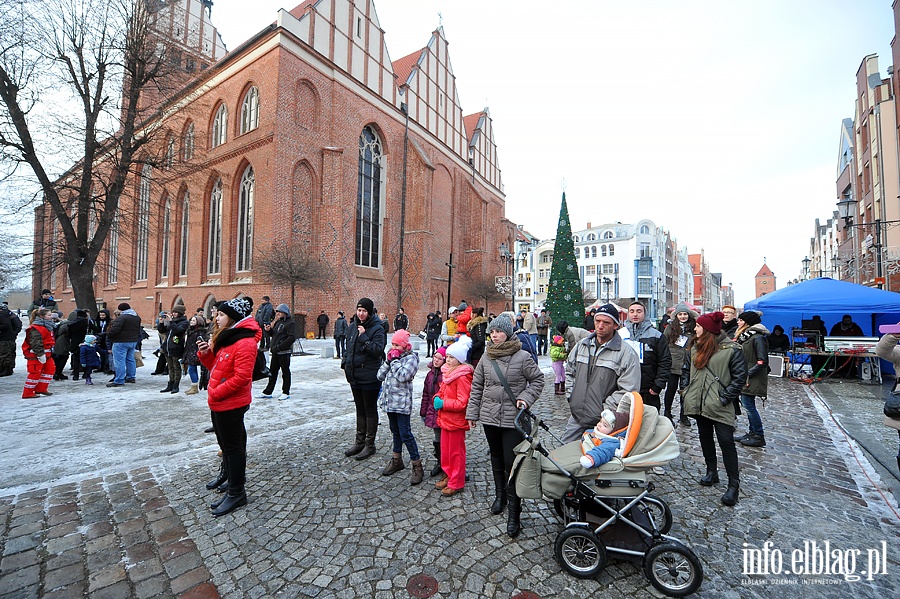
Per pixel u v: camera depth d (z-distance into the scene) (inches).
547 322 629.3
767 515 132.3
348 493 149.4
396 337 164.1
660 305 2287.2
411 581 99.5
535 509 137.3
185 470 170.9
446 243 1333.7
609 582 99.5
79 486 154.5
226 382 132.0
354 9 988.6
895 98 698.8
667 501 142.3
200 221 992.2
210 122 964.6
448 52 1376.7
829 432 227.6
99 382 370.9
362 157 1057.5
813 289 425.4
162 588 97.2
